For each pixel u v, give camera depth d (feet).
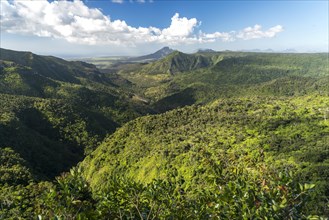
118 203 32.83
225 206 30.76
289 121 300.61
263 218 27.94
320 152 211.61
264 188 32.42
